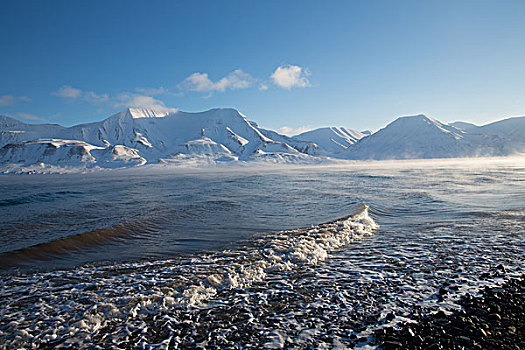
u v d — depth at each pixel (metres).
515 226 11.73
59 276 7.29
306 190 27.75
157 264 8.06
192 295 6.04
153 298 5.93
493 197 19.97
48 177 85.81
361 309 5.41
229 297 6.03
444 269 7.32
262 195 24.19
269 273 7.34
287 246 9.21
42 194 28.39
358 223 12.09
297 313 5.33
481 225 12.04
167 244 10.09
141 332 4.81
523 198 19.11
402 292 6.06
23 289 6.51
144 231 11.95
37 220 14.54
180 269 7.59
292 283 6.68
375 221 13.50
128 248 9.71
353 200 19.66
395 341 4.30
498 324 4.73
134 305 5.67
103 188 35.28
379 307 5.45
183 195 25.30
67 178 72.56
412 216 14.42
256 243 9.84
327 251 9.05
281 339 4.52
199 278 6.96
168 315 5.33
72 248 9.66
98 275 7.32
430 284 6.44
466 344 4.20
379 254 8.67
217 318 5.21
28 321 5.18
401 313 5.19
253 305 5.66
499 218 13.27
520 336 4.40
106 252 9.32
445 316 5.01
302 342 4.43
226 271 7.32
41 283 6.85
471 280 6.59
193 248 9.55
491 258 8.05
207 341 4.52
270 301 5.82
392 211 15.80
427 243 9.70
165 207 18.16
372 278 6.86
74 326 4.96
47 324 5.07
